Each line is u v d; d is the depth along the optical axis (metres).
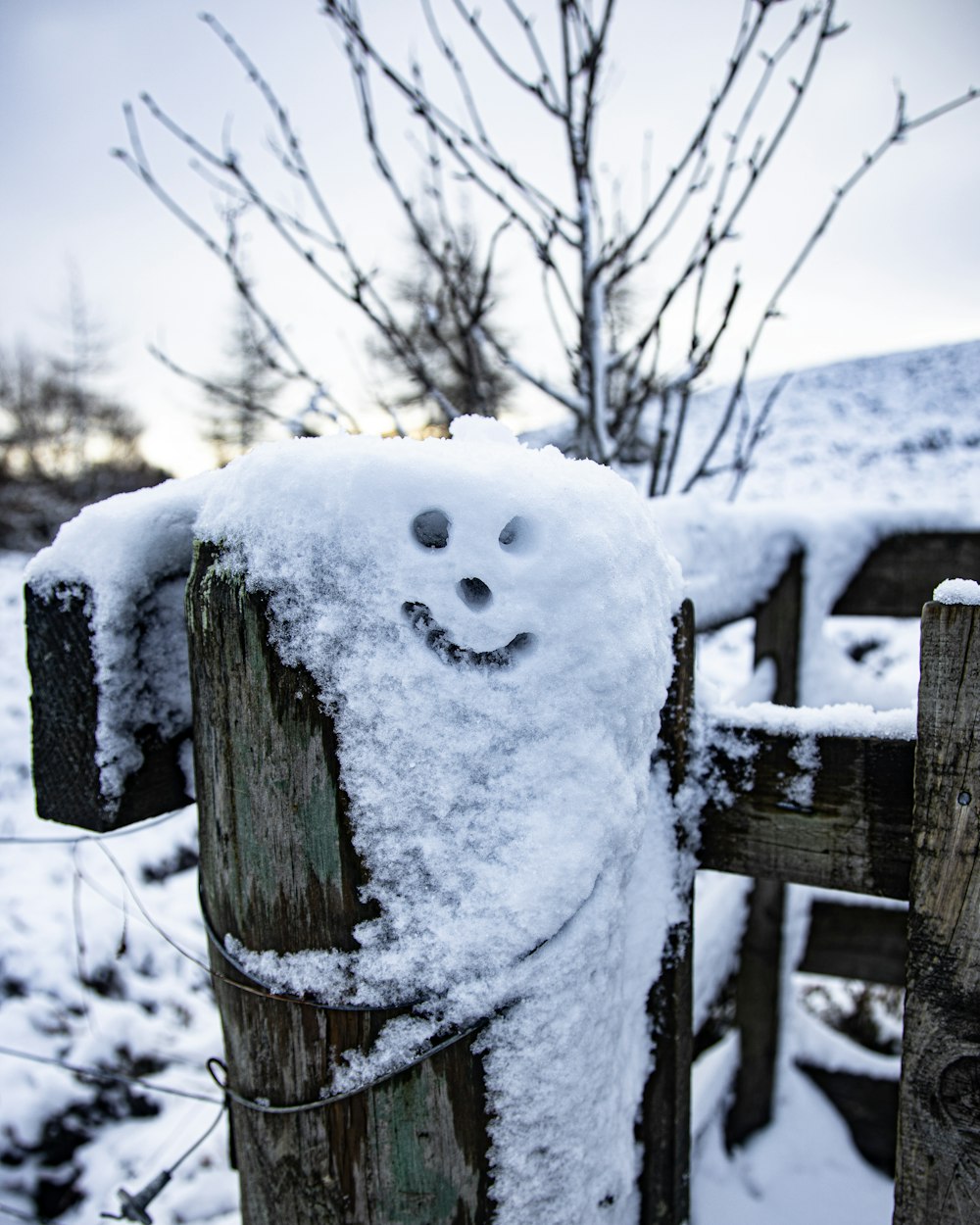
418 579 0.42
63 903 1.70
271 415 1.08
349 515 0.42
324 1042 0.46
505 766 0.43
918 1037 0.45
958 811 0.44
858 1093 0.99
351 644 0.42
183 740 0.54
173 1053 1.24
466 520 0.42
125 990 1.43
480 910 0.43
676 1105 0.53
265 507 0.43
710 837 0.53
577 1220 0.47
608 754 0.45
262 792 0.45
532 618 0.43
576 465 0.47
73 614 0.50
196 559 0.46
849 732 0.49
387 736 0.43
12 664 3.95
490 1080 0.44
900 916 1.04
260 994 0.46
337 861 0.44
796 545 0.96
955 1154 0.45
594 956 0.45
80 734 0.51
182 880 1.88
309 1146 0.47
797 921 0.97
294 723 0.43
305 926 0.45
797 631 0.96
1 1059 1.17
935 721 0.44
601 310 1.07
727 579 0.83
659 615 0.48
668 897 0.51
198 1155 1.04
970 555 0.97
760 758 0.51
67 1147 1.08
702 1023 0.85
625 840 0.46
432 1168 0.45
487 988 0.43
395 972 0.44
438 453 0.44
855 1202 0.86
